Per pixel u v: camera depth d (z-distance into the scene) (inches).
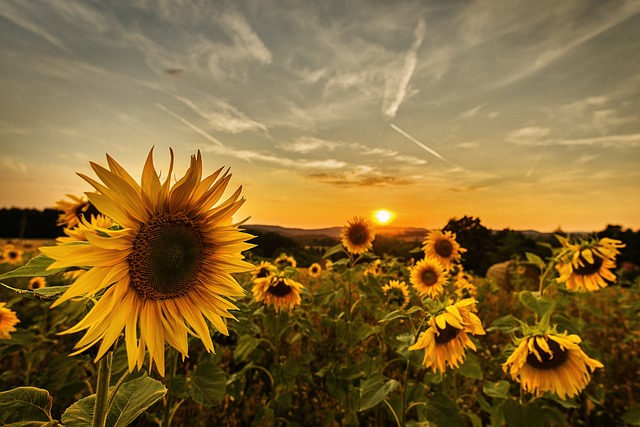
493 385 35.6
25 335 34.8
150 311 15.6
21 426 14.1
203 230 17.0
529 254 44.1
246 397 50.2
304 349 63.2
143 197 14.9
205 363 30.2
